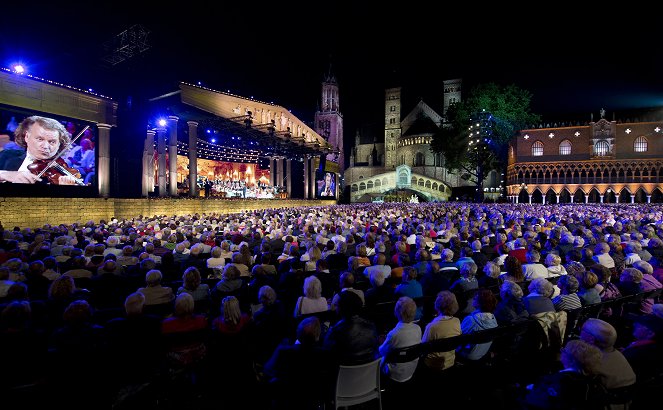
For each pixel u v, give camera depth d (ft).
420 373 16.25
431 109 381.60
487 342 15.67
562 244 36.45
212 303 20.57
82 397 12.77
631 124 263.29
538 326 16.63
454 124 213.87
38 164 80.43
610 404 10.67
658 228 46.42
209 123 128.47
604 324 11.82
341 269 29.78
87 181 89.92
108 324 14.78
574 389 10.61
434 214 87.40
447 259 29.40
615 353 11.82
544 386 11.39
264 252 29.84
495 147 212.64
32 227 76.84
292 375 13.57
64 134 84.79
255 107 137.69
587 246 35.04
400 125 393.09
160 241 38.93
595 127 265.13
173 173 116.88
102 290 23.97
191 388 15.25
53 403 12.14
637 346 14.03
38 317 17.31
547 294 19.16
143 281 25.43
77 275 25.22
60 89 82.58
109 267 24.84
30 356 12.80
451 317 16.22
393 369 15.47
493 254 35.22
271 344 16.75
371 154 411.13
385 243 37.78
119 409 13.47
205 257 34.71
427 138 353.31
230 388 15.48
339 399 13.23
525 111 221.66
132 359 14.21
